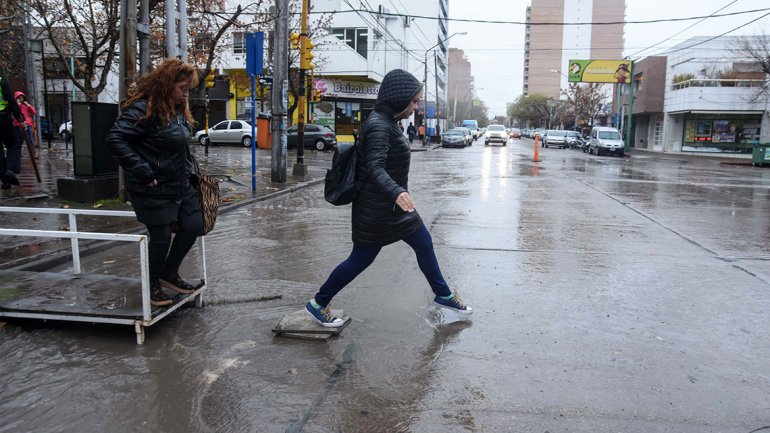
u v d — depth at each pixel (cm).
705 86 4012
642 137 5347
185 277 577
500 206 1129
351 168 419
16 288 455
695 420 316
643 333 448
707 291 562
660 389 353
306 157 2558
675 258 702
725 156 3928
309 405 327
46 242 672
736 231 897
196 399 331
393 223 424
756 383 363
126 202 944
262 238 782
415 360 390
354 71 3888
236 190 1259
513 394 344
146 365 373
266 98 3672
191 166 434
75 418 308
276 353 397
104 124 955
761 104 3891
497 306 507
